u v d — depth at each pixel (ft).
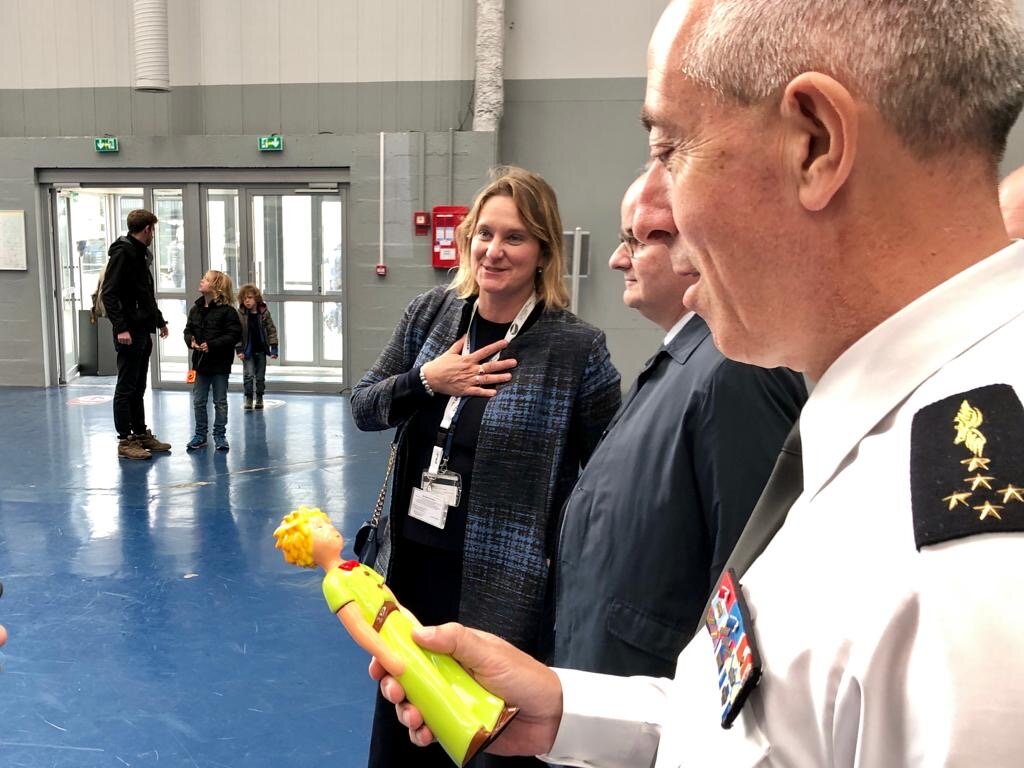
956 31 1.35
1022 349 1.33
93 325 26.35
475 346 5.49
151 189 23.17
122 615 9.53
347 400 22.75
